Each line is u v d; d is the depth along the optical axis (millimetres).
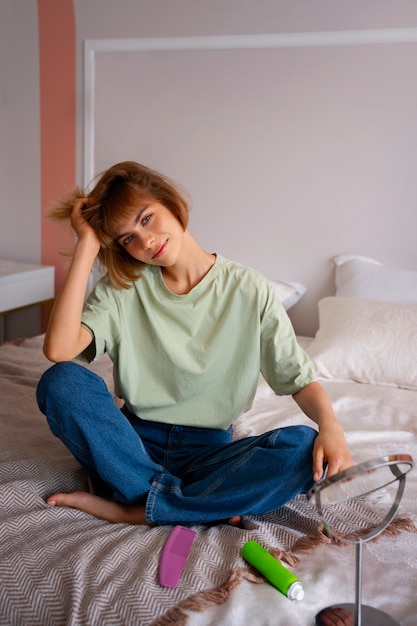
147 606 1062
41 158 3178
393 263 2748
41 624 1068
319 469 1229
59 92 3090
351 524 1327
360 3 2627
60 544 1206
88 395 1322
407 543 1264
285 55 2750
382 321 2287
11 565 1140
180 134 2943
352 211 2766
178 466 1473
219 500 1297
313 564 1199
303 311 2889
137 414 1504
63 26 3033
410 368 2180
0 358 2293
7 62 3158
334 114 2730
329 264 2824
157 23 2895
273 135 2816
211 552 1208
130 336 1506
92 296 1518
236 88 2834
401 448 1670
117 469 1328
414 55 2604
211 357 1471
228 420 1492
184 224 1457
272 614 1055
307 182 2803
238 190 2896
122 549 1196
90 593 1082
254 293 1480
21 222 3275
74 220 1445
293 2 2701
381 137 2689
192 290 1483
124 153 3041
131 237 1393
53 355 1368
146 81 2955
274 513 1381
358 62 2670
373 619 1047
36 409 1862
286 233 2861
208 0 2805
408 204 2697
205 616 1057
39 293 3117
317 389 1417
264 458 1297
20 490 1364
